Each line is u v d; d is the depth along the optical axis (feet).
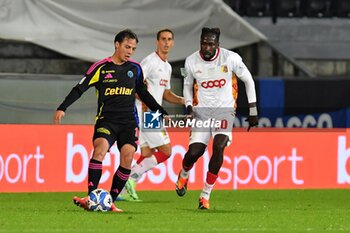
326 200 135.33
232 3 207.21
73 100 99.40
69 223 90.38
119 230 84.33
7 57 168.04
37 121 154.30
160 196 136.77
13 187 135.85
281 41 205.16
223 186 147.64
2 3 168.35
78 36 169.99
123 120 100.12
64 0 170.91
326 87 169.89
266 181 150.00
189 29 175.63
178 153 144.15
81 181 139.13
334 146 153.38
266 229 88.07
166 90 129.80
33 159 136.98
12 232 82.38
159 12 175.42
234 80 106.52
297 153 151.53
